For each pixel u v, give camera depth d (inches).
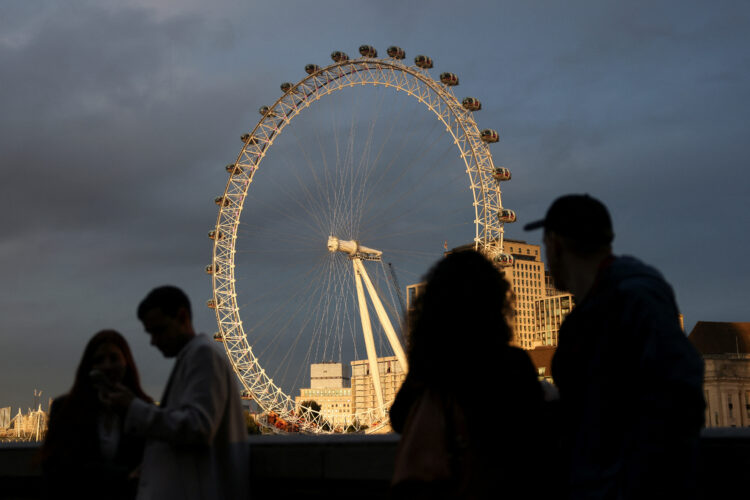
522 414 156.2
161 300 236.7
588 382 159.6
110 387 219.5
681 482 139.9
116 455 244.4
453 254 176.4
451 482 154.7
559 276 183.5
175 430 209.9
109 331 254.1
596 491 150.3
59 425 240.7
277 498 251.4
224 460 227.0
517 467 154.9
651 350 145.3
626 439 148.5
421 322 167.3
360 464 230.1
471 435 156.0
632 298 153.3
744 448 184.4
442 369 159.6
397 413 173.6
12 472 292.8
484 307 163.9
